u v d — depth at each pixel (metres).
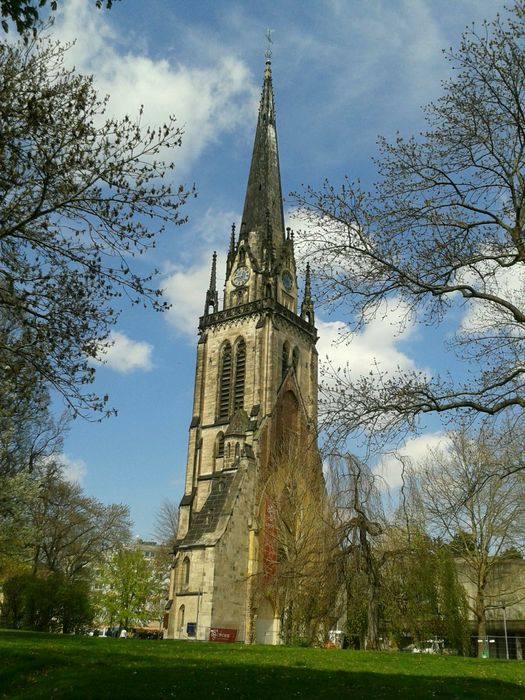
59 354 23.48
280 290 110.25
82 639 36.16
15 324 25.36
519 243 24.81
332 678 22.83
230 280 112.19
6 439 51.47
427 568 50.91
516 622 74.00
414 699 19.67
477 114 26.08
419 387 24.36
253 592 82.31
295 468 75.31
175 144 24.27
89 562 97.44
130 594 119.75
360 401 23.97
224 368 105.44
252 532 86.25
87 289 24.05
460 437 52.56
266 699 19.05
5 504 54.62
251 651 33.00
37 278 23.75
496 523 58.09
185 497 97.88
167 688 19.72
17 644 29.80
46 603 63.84
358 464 54.56
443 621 50.03
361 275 24.84
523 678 24.91
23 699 19.44
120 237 23.98
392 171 26.34
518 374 25.02
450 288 25.22
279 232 116.44
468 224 25.80
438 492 56.91
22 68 23.05
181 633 81.31
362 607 48.91
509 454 30.02
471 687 21.92
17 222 23.22
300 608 56.19
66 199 23.11
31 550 60.47
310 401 30.31
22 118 22.48
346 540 50.00
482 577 58.19
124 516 96.94
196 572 83.38
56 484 83.88
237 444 94.44
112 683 20.33
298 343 108.81
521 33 25.72
